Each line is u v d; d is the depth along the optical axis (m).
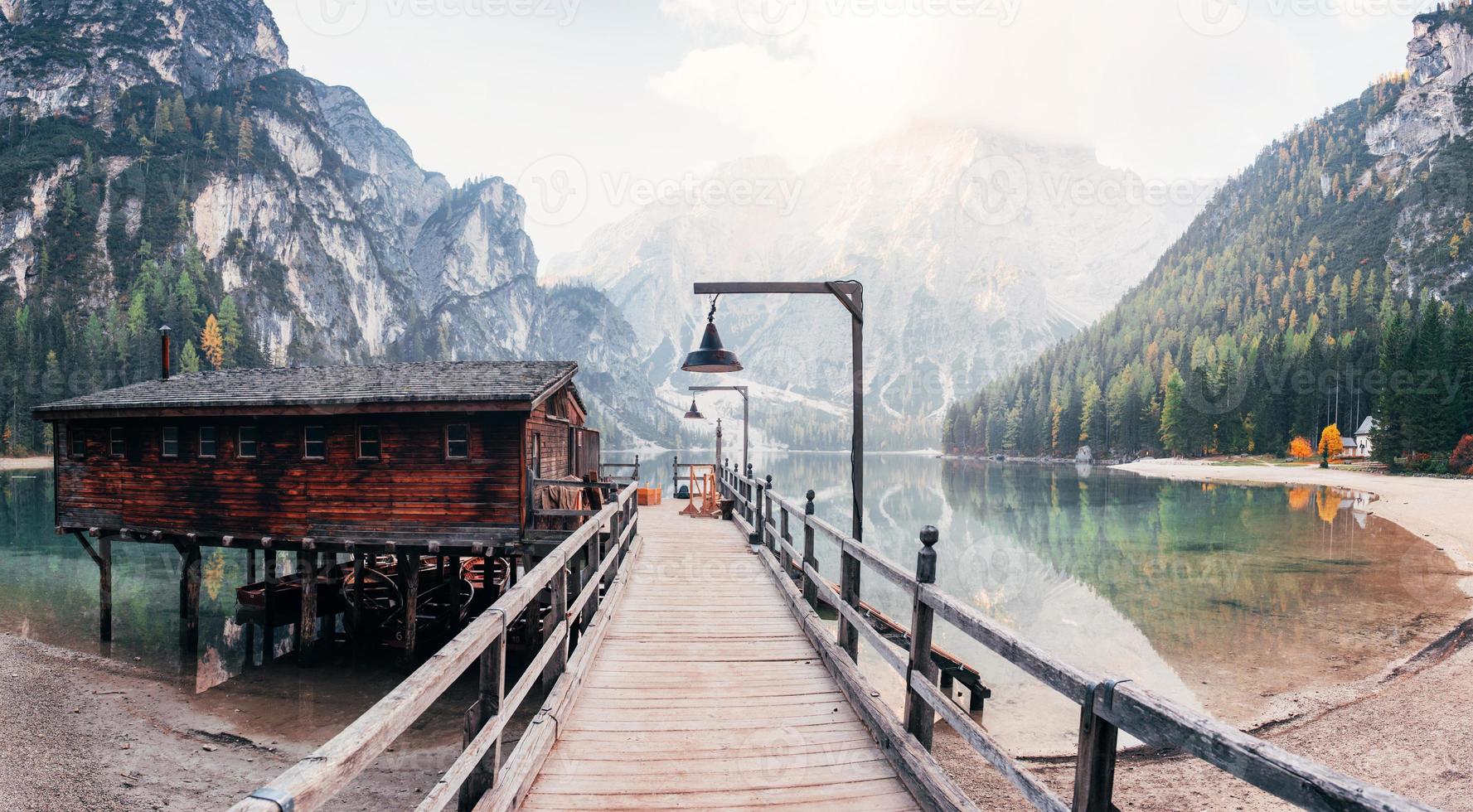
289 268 172.38
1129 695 2.05
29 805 8.15
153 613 17.31
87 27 189.00
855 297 8.72
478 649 2.91
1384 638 15.64
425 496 12.81
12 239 133.25
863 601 19.64
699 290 9.06
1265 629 16.77
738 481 17.19
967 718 3.25
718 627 7.41
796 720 4.99
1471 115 187.25
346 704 11.34
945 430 185.12
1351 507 45.00
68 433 14.75
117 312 115.69
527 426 12.96
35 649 14.10
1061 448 128.00
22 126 158.25
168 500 13.97
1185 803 8.34
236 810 1.43
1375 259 163.50
